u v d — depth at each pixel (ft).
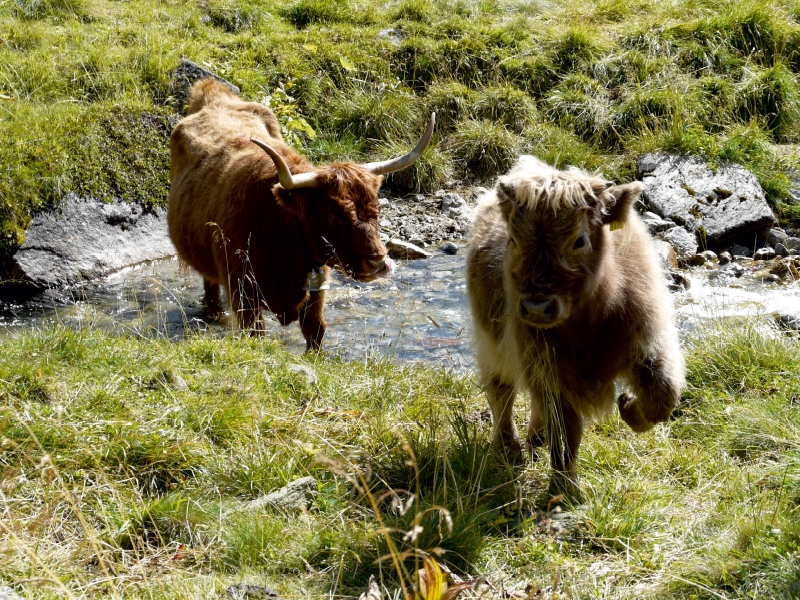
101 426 15.61
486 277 16.99
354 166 23.02
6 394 16.31
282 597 11.84
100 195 33.14
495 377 17.66
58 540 13.02
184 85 39.32
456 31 47.47
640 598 12.19
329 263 23.17
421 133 42.01
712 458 16.72
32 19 44.06
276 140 25.44
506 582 12.76
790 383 19.42
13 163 31.86
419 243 35.22
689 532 13.94
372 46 46.01
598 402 15.71
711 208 35.63
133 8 47.32
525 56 45.83
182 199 26.22
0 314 28.50
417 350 25.62
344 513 14.25
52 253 31.12
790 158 39.14
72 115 35.22
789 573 11.94
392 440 16.57
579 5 51.96
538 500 15.48
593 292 14.48
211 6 47.88
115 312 28.81
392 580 12.51
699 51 45.37
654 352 15.33
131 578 12.17
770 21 47.03
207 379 18.38
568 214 13.71
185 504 14.05
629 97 42.47
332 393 18.89
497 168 40.06
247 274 23.38
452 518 13.74
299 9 49.16
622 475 16.28
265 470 15.11
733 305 28.91
